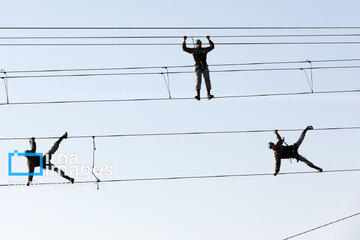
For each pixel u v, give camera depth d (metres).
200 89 22.16
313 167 23.53
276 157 23.20
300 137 23.41
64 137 22.69
